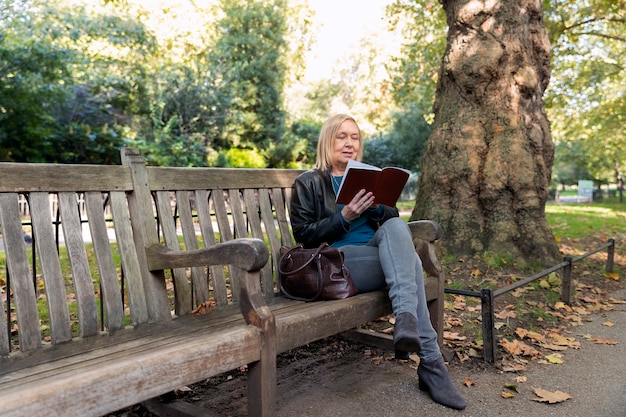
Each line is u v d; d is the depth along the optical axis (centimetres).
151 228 222
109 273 204
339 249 247
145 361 144
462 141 523
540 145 521
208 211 251
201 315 230
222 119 1820
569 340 341
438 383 240
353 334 318
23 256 180
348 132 288
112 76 1522
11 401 117
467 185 517
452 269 465
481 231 504
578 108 1823
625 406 242
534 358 306
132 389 140
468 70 523
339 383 263
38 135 1242
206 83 1792
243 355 173
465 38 530
